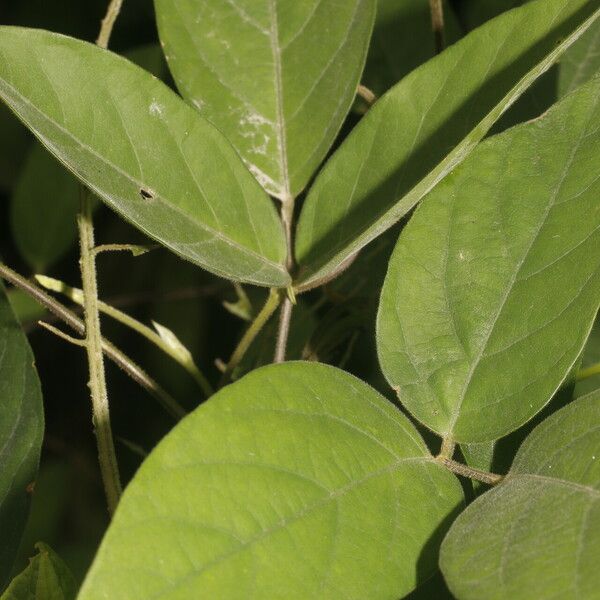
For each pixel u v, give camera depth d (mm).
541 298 344
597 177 345
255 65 396
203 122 363
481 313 347
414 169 362
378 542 316
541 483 324
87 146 351
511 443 358
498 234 348
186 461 303
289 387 322
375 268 453
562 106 349
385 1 483
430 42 482
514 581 299
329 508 315
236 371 443
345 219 368
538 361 342
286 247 370
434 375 346
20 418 382
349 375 332
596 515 310
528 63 350
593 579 295
